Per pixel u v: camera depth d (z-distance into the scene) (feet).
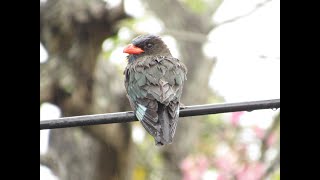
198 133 68.23
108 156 55.83
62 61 54.19
